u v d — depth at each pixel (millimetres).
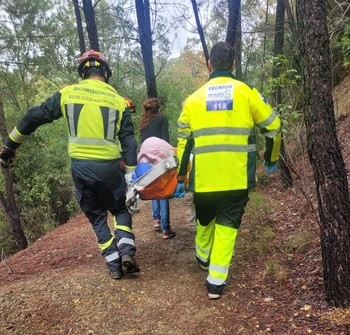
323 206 2725
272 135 3127
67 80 14188
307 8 2695
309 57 2711
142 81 12117
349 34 4770
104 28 11094
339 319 2602
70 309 3041
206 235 3566
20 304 3086
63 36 14086
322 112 2688
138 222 5875
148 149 3596
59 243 5344
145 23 8094
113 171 3449
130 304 3107
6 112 14891
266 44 6453
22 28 14055
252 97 3041
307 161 5984
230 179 3061
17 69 15148
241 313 2887
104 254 3596
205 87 3150
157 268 3836
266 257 3791
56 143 15008
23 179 14523
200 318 2865
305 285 3102
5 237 14062
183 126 3234
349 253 2684
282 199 5586
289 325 2656
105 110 3400
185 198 7320
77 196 3576
